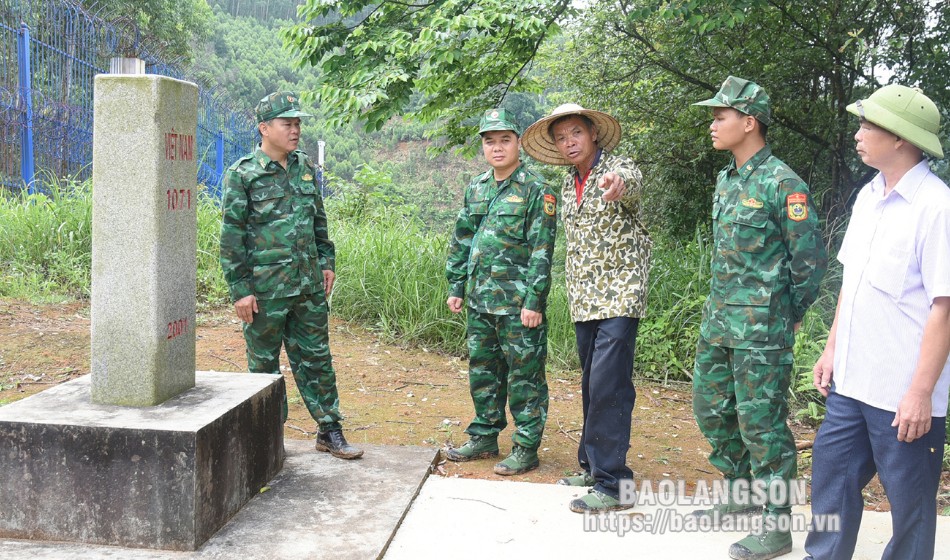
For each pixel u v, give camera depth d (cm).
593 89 886
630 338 327
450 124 820
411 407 486
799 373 540
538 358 376
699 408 309
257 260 357
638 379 589
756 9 680
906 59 732
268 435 345
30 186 888
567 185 352
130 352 304
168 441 276
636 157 891
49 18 1068
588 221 332
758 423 284
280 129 349
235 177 350
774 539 286
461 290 404
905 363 233
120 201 299
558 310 635
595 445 329
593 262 330
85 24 1113
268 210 354
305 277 364
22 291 643
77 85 1085
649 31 841
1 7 988
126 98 295
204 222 767
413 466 372
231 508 308
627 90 855
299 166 367
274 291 357
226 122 1466
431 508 328
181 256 321
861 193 255
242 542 287
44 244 714
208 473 286
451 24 602
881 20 730
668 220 938
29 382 473
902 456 234
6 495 285
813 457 261
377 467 370
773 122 780
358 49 652
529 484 359
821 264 274
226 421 300
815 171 838
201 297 693
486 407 396
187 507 277
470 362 393
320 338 376
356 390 516
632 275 326
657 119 872
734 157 293
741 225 283
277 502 325
